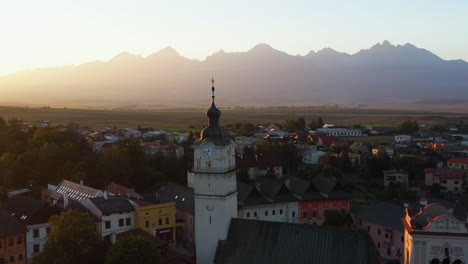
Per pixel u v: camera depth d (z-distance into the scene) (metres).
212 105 81.69
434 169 195.00
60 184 140.75
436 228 59.97
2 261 95.31
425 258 60.38
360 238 70.44
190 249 115.62
